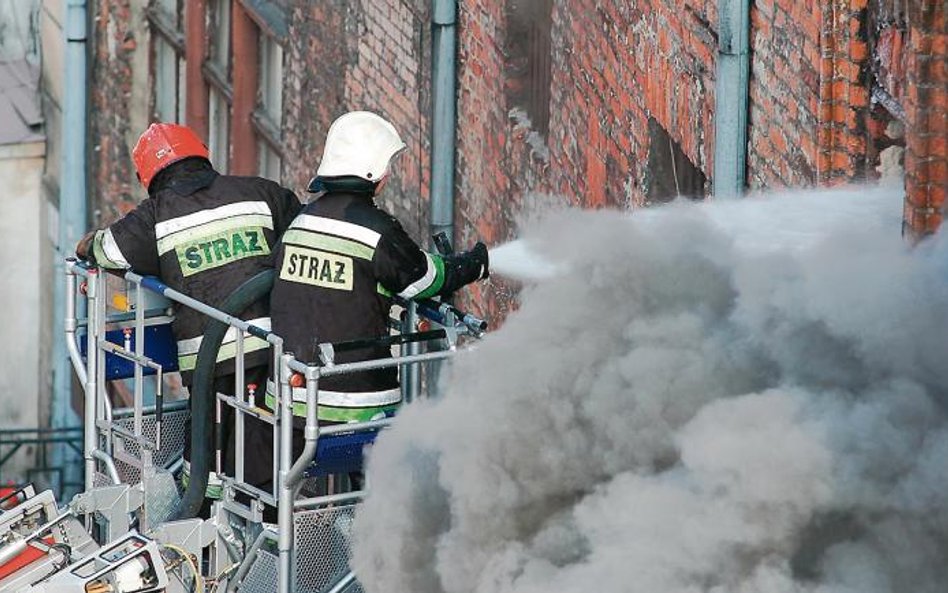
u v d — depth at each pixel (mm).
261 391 22266
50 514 22844
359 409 21016
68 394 58062
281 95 42438
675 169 27906
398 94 35469
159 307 23766
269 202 22797
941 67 19719
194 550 21516
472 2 33188
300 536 20266
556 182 31266
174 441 23469
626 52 28547
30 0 59094
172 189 22578
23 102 59031
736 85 24547
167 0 49438
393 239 20891
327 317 20906
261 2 42219
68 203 53781
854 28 22000
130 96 50938
